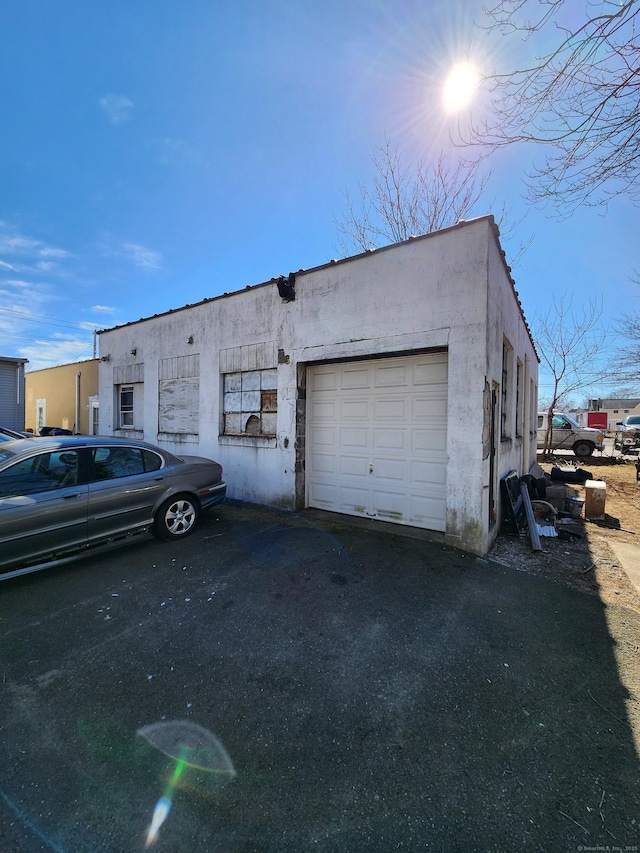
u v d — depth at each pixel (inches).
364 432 244.4
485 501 188.5
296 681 102.3
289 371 264.7
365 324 223.3
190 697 96.7
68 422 657.6
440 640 120.3
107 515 179.9
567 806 69.7
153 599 144.7
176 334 355.6
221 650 115.1
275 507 274.1
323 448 264.8
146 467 201.9
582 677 104.7
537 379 565.3
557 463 612.7
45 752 80.9
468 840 63.9
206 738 84.6
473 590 152.9
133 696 97.1
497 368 215.0
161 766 77.7
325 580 159.2
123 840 64.2
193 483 215.3
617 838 64.3
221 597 145.9
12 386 661.3
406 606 140.1
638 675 105.4
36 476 165.6
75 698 96.4
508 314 256.2
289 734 85.7
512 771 76.7
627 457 684.7
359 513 247.4
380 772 76.4
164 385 367.9
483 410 183.9
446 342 193.5
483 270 183.3
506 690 99.3
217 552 189.0
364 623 129.0
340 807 69.5
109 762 78.6
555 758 79.7
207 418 324.8
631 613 138.4
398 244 209.0
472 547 188.1
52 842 63.9
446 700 95.8
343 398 253.9
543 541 216.2
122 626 127.6
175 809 69.2
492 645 118.3
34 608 139.1
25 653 114.2
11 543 152.8
